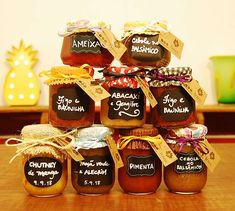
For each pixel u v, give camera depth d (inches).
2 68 58.8
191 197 21.6
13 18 58.8
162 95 22.6
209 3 59.9
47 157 21.6
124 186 22.2
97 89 21.7
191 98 22.8
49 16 58.9
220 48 60.2
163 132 23.1
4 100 58.7
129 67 22.5
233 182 24.6
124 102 22.3
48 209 19.7
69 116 22.0
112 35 23.2
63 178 22.1
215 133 58.3
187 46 59.9
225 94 56.1
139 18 59.6
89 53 23.3
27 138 21.7
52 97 22.4
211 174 26.5
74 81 21.7
